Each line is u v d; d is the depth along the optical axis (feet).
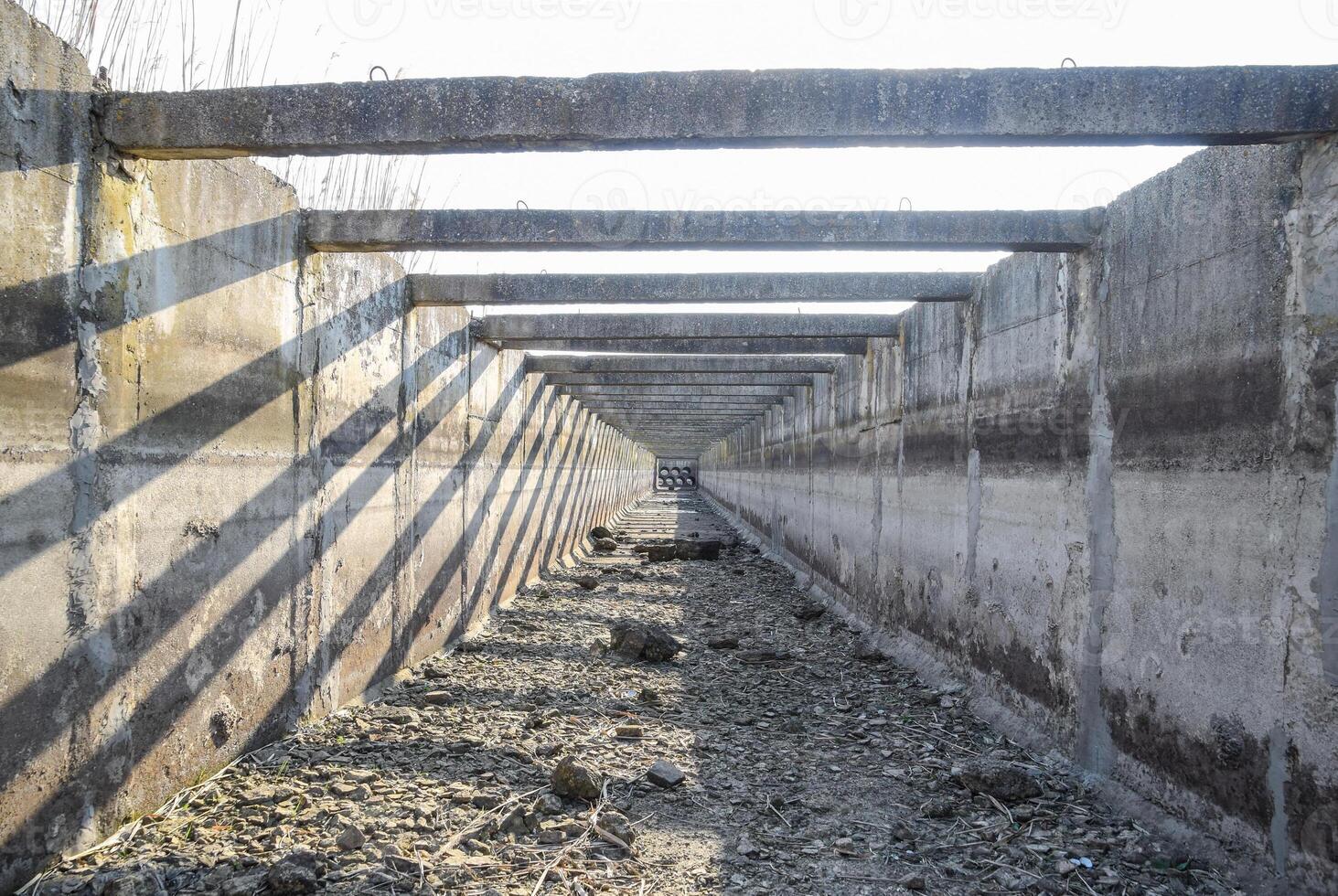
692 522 78.95
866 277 19.77
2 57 9.22
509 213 15.06
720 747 16.08
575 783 13.02
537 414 36.70
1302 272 9.93
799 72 10.29
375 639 19.25
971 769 14.17
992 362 18.44
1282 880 10.09
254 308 14.15
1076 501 14.92
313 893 9.91
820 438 36.04
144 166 11.39
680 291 19.88
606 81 10.41
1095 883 10.87
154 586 11.75
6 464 9.27
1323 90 9.74
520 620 28.66
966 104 10.20
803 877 10.95
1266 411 10.48
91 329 10.50
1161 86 10.03
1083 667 14.58
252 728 14.33
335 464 17.11
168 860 10.41
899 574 24.73
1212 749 11.37
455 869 10.63
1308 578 9.80
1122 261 13.67
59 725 10.09
